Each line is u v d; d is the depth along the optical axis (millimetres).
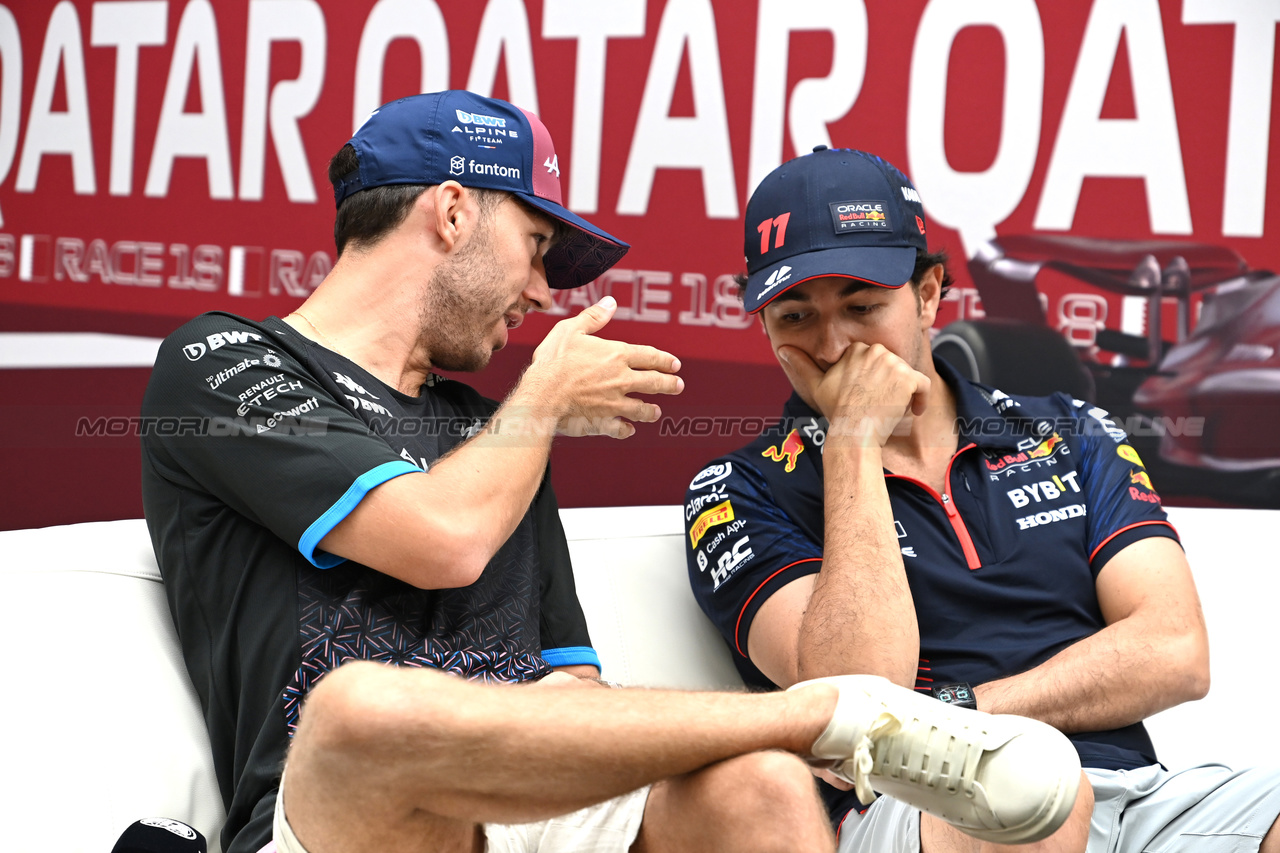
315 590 3223
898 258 4254
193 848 2832
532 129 4004
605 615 4535
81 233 8195
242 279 7852
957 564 4105
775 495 4363
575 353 3670
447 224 3754
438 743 2277
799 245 4281
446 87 7453
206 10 7875
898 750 2643
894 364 4180
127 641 3512
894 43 6723
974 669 3938
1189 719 4871
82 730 3303
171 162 7977
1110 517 4191
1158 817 3426
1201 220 6320
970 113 6621
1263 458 6289
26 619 3426
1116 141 6418
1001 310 6617
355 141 3811
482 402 4156
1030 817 2600
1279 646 4996
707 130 7020
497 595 3629
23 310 8312
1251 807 3266
